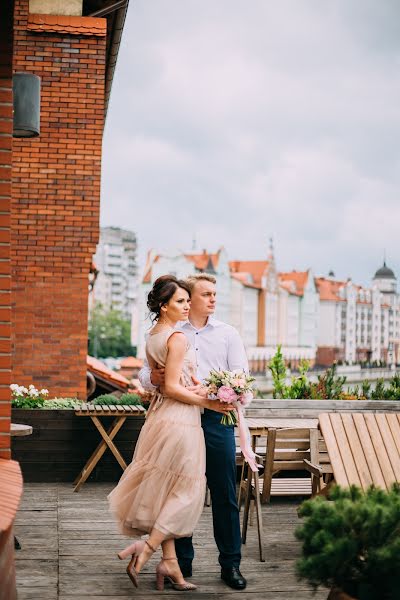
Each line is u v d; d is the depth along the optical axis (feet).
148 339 18.28
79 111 40.42
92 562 20.34
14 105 25.38
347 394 39.73
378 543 12.88
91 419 31.68
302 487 26.37
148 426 18.10
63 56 40.40
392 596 12.46
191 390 17.98
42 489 30.09
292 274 640.17
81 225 40.24
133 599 17.48
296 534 13.29
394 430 22.41
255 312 565.94
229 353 19.24
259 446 32.27
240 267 579.89
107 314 640.58
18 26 40.14
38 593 17.78
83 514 25.80
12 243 39.99
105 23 40.57
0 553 12.96
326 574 12.66
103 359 621.31
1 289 15.28
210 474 18.62
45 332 40.09
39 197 40.11
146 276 538.47
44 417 31.58
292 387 39.37
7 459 15.65
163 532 17.49
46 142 40.19
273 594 18.03
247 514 22.67
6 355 15.43
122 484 18.04
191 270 526.16
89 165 40.40
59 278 40.16
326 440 21.91
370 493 14.17
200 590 18.24
